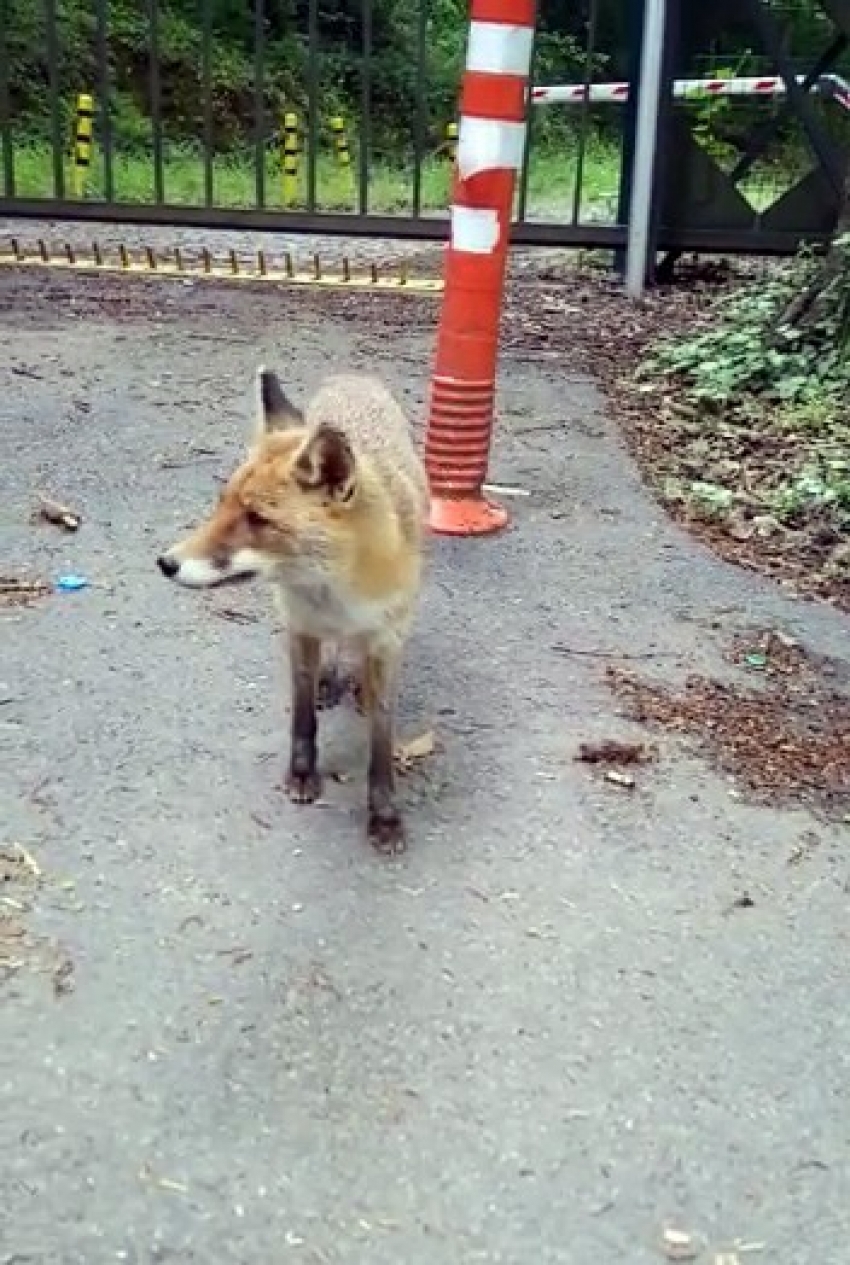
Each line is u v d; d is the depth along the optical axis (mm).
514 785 2131
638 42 4930
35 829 1964
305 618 1958
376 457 2029
